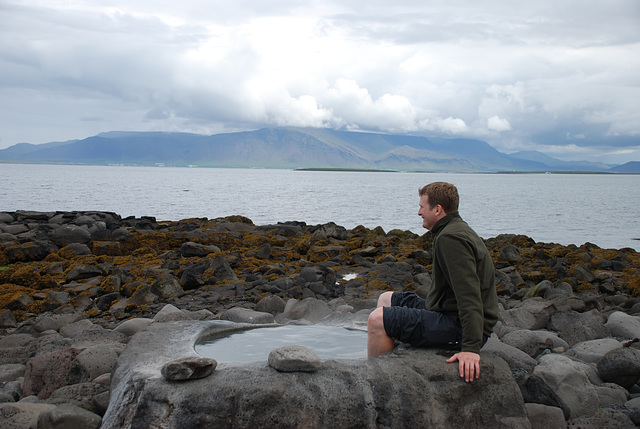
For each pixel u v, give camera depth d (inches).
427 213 174.1
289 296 408.5
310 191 3922.2
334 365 154.6
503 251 649.0
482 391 155.4
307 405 143.3
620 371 212.5
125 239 631.8
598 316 303.0
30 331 323.6
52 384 211.5
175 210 1969.7
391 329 169.8
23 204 2135.8
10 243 565.3
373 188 4790.8
